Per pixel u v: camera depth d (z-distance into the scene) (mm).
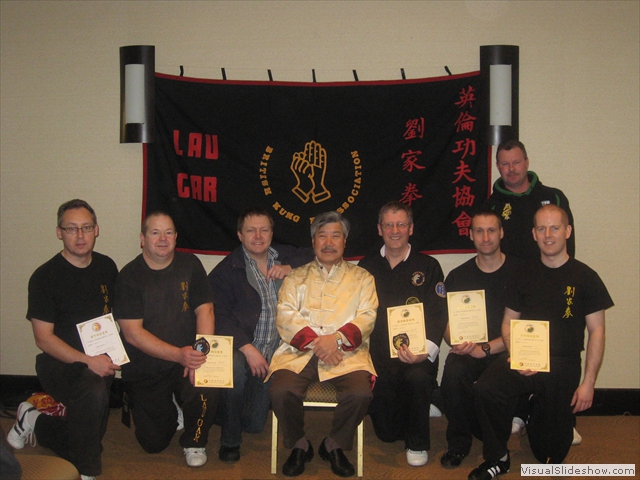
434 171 3637
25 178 3777
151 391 2922
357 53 3670
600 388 3730
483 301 2900
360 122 3627
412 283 3023
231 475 2795
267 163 3641
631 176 3682
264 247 3047
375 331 3061
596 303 2727
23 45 3730
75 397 2596
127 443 3156
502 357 2889
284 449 3119
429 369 2881
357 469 2791
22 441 3045
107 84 3725
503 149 3260
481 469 2752
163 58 3686
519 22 3635
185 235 3645
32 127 3758
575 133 3678
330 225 2893
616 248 3711
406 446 2965
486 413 2701
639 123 3666
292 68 3682
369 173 3645
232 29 3674
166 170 3625
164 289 2898
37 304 2723
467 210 3635
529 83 3664
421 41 3660
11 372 3826
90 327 2723
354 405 2650
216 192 3648
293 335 2811
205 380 2729
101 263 2939
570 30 3637
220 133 3635
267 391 3062
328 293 2902
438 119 3613
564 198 3312
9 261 3811
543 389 2725
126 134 3617
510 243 3318
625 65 3643
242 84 3615
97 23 3699
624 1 3615
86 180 3762
